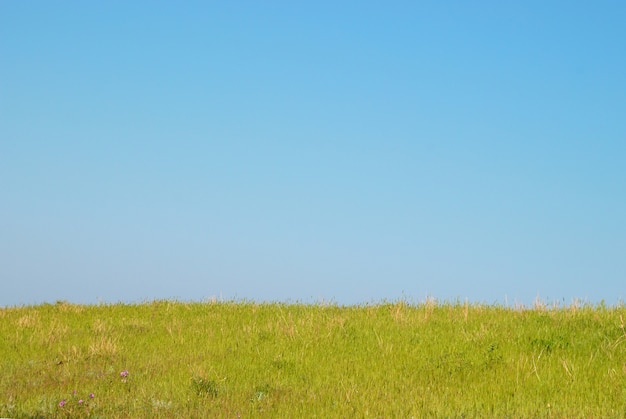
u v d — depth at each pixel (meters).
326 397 11.58
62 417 10.39
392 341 15.09
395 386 12.20
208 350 15.10
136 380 12.73
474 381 12.27
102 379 12.81
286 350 14.79
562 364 12.66
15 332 17.28
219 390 12.03
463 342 14.45
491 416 10.30
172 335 16.61
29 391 11.99
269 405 11.13
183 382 12.48
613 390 11.31
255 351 14.83
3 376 13.08
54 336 16.73
